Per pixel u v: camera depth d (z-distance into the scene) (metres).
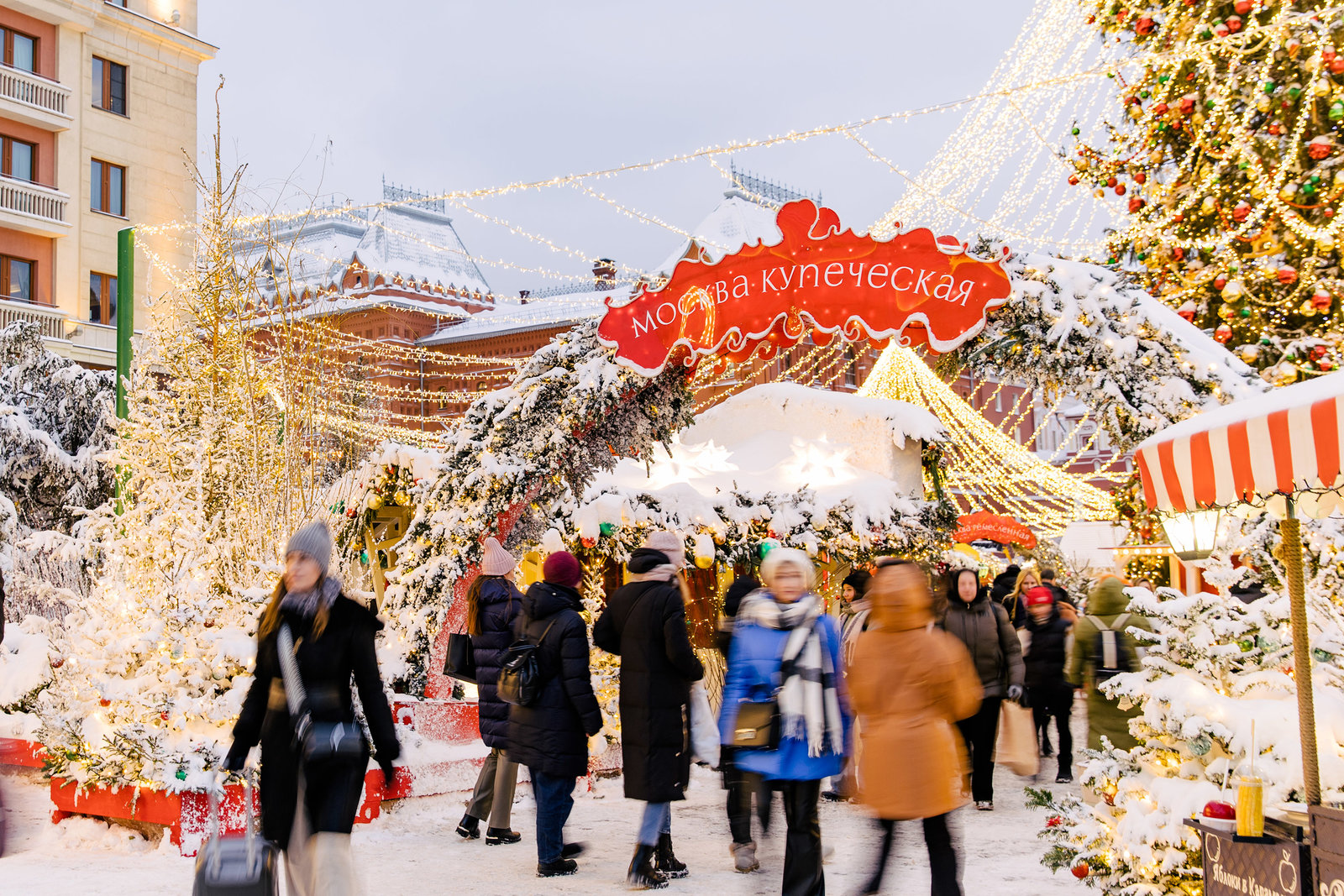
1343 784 4.35
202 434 8.67
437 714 8.70
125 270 12.69
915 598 4.74
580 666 6.02
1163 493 4.44
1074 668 7.73
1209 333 9.98
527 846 6.91
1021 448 24.97
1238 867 4.07
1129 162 10.32
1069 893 5.61
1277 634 5.36
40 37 28.14
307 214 9.80
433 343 47.28
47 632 9.96
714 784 9.55
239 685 7.06
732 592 6.58
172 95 31.28
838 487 12.87
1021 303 8.59
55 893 5.58
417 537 10.52
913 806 4.54
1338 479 3.98
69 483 18.95
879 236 9.14
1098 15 10.23
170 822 6.53
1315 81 8.63
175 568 7.88
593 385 9.91
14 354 20.25
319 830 4.07
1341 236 8.82
